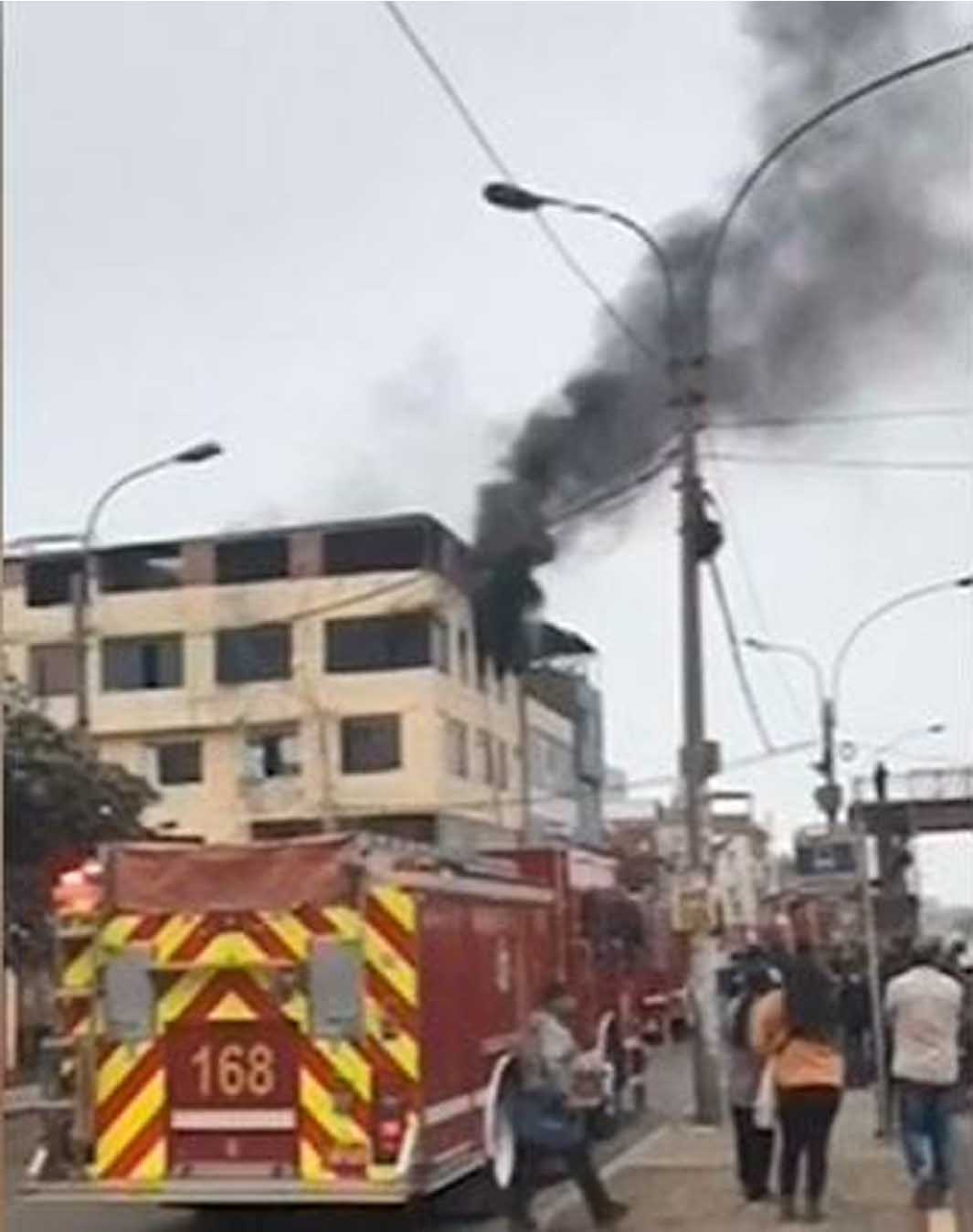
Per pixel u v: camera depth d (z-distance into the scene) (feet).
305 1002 49.70
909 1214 48.52
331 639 217.97
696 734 75.05
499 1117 55.42
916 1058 48.08
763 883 160.76
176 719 219.41
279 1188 49.21
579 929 71.31
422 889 50.44
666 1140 68.69
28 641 222.69
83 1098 50.70
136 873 50.98
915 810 171.83
